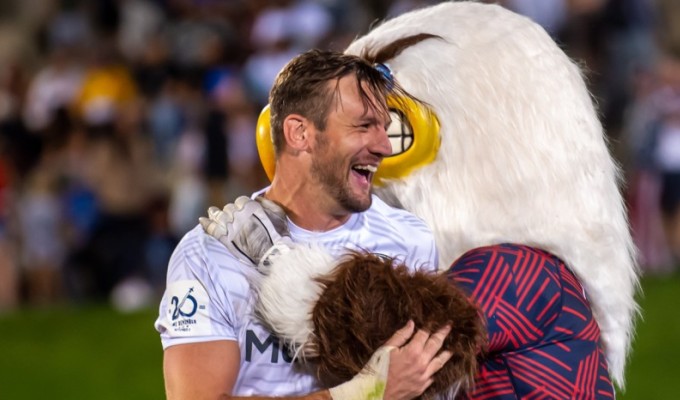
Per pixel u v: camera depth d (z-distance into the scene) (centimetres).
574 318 722
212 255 717
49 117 2556
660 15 3072
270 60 2659
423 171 779
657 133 2497
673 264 2475
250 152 2531
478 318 692
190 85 2692
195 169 2502
